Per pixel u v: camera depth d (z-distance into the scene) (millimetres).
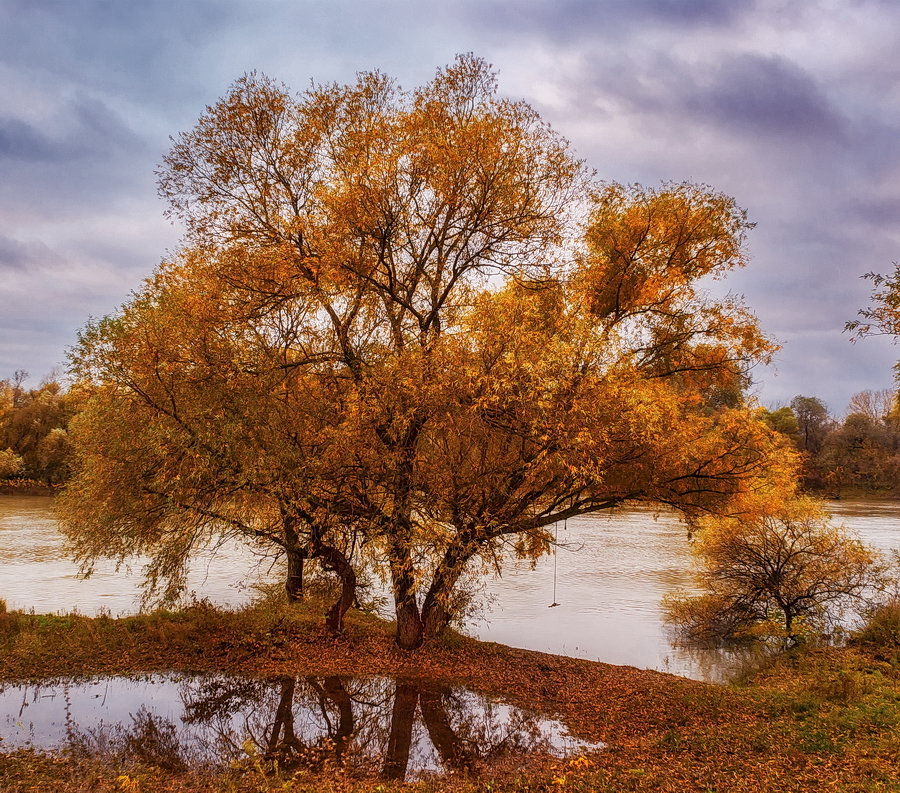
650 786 9195
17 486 76625
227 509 17391
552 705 14820
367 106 17922
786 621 22500
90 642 17328
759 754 10594
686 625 23719
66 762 10719
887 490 95312
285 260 16109
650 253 17969
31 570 31125
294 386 18344
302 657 17562
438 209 17156
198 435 15773
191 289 17594
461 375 15102
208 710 14031
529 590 29688
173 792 9773
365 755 11977
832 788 8625
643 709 14227
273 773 10961
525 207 17359
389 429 16250
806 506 23016
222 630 18344
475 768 11297
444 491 16438
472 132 16328
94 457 17766
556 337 15531
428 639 18766
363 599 23312
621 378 16016
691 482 17062
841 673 15180
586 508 17797
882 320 14156
